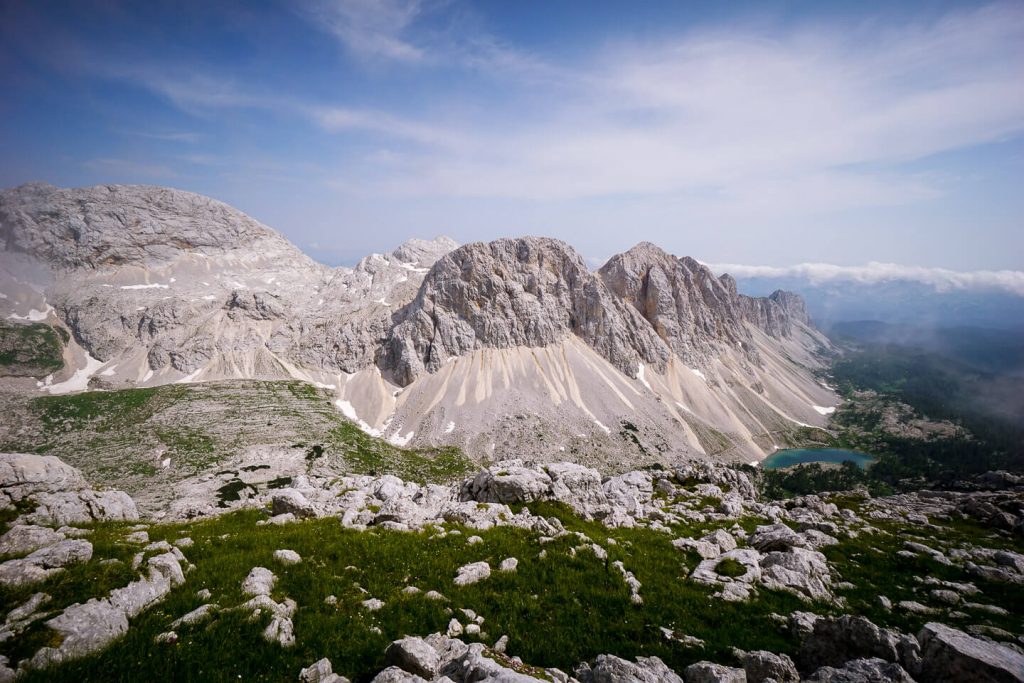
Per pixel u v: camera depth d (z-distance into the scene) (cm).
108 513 2789
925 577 2941
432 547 2434
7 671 1239
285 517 2988
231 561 2036
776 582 2552
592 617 1923
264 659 1442
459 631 1716
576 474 3841
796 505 5234
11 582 1572
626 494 4238
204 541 2289
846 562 3117
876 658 1499
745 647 1845
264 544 2305
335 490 4562
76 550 1775
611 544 2694
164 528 2602
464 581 2105
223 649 1440
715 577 2475
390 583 2038
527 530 2730
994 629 2172
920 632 1608
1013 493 6325
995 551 3516
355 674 1440
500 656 1453
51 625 1384
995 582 2892
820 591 2534
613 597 2088
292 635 1584
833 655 1692
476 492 3700
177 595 1706
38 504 2591
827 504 5234
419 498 3991
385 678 1291
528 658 1633
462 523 2912
